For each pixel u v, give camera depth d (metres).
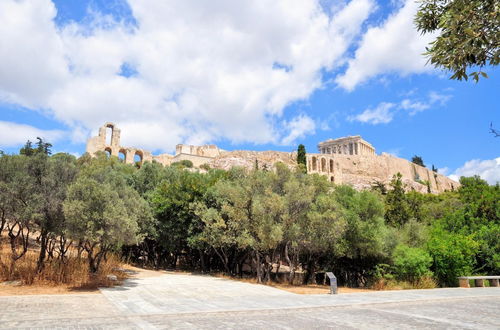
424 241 29.55
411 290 20.66
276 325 9.15
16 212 17.19
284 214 22.83
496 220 32.97
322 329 8.62
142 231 28.94
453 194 58.38
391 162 119.38
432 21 6.86
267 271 24.06
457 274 26.16
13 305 11.85
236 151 95.69
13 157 19.23
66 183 18.83
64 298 13.81
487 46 5.78
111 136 91.06
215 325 9.11
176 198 31.53
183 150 104.56
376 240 23.83
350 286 26.67
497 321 9.98
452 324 9.42
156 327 8.77
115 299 13.84
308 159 100.12
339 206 25.47
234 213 23.69
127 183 36.38
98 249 27.86
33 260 21.34
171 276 26.20
